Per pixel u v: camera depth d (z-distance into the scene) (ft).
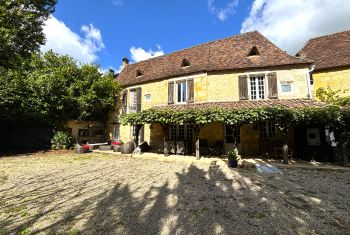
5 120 51.26
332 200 17.54
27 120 54.13
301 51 53.67
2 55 47.52
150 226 13.23
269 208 15.90
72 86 53.83
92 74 57.82
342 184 22.25
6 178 25.44
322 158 34.58
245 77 44.09
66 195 19.31
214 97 45.47
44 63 57.52
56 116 54.13
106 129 65.26
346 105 36.06
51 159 39.60
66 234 12.30
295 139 39.09
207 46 55.93
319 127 35.50
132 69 68.28
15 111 49.67
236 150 32.65
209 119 34.01
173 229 12.80
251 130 42.27
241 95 43.68
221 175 26.50
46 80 50.85
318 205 16.47
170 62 58.34
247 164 31.91
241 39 51.98
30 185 22.52
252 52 46.68
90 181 24.06
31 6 59.06
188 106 43.73
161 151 50.42
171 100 50.57
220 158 39.24
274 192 19.67
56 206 16.70
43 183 23.27
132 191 20.36
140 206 16.57
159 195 19.12
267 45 47.16
